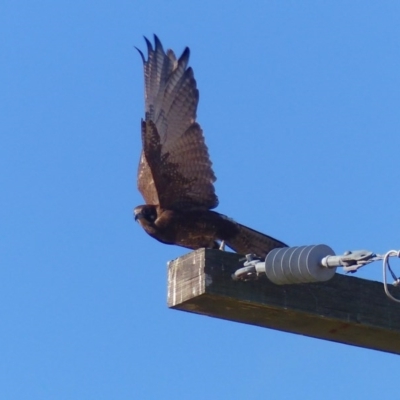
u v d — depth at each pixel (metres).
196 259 10.26
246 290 10.19
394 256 8.22
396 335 10.86
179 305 10.40
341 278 10.73
